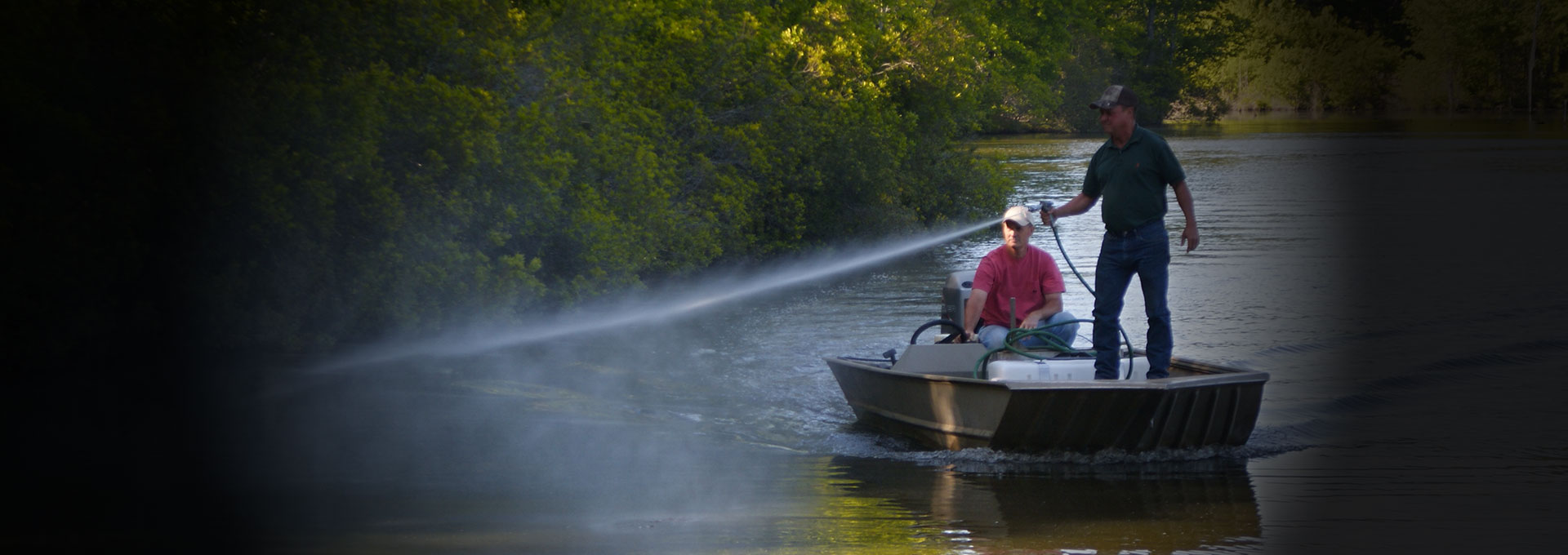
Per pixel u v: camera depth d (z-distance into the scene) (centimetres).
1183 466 947
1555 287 1852
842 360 1174
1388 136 7725
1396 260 2248
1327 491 866
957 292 1179
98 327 1332
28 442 975
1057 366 1014
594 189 1825
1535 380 1241
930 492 880
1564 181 4072
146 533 754
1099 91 9288
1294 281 2009
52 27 1261
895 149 3038
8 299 1245
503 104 1677
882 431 1095
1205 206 3550
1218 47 10512
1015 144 7519
